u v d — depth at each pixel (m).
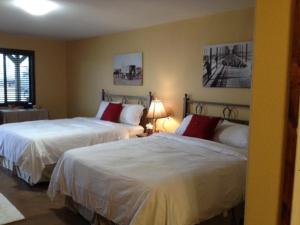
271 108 0.84
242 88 3.59
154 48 4.69
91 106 6.16
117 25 4.67
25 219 2.79
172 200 1.99
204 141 3.23
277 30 0.81
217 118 3.50
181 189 2.08
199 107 4.12
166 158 2.67
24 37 6.04
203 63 4.00
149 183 2.04
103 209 2.32
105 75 5.72
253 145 0.89
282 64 0.81
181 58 4.29
